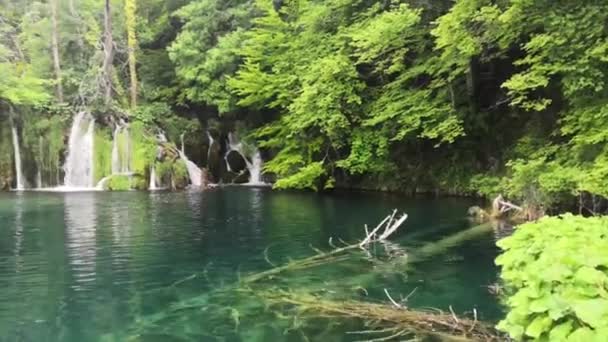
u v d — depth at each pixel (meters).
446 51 13.36
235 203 16.17
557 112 12.84
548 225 5.75
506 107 15.89
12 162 20.73
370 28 15.11
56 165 21.25
